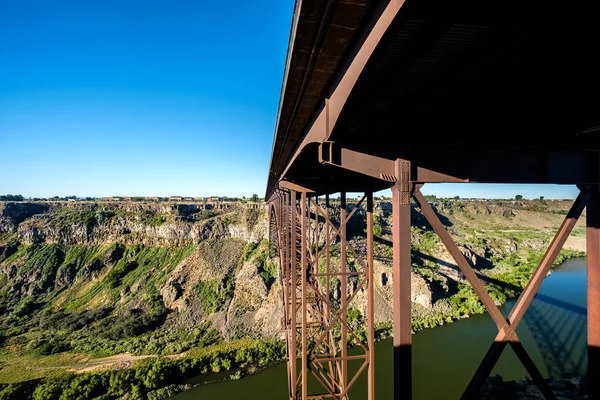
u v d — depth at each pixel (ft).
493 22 6.80
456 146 13.99
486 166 14.33
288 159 32.48
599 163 15.33
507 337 12.85
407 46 8.41
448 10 6.32
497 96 11.18
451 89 10.94
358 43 9.33
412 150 13.75
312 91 14.10
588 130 14.11
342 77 11.30
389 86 10.79
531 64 9.04
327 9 8.13
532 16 6.54
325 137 14.02
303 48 10.57
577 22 6.72
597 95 10.64
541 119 13.08
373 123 13.99
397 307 12.23
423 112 12.81
